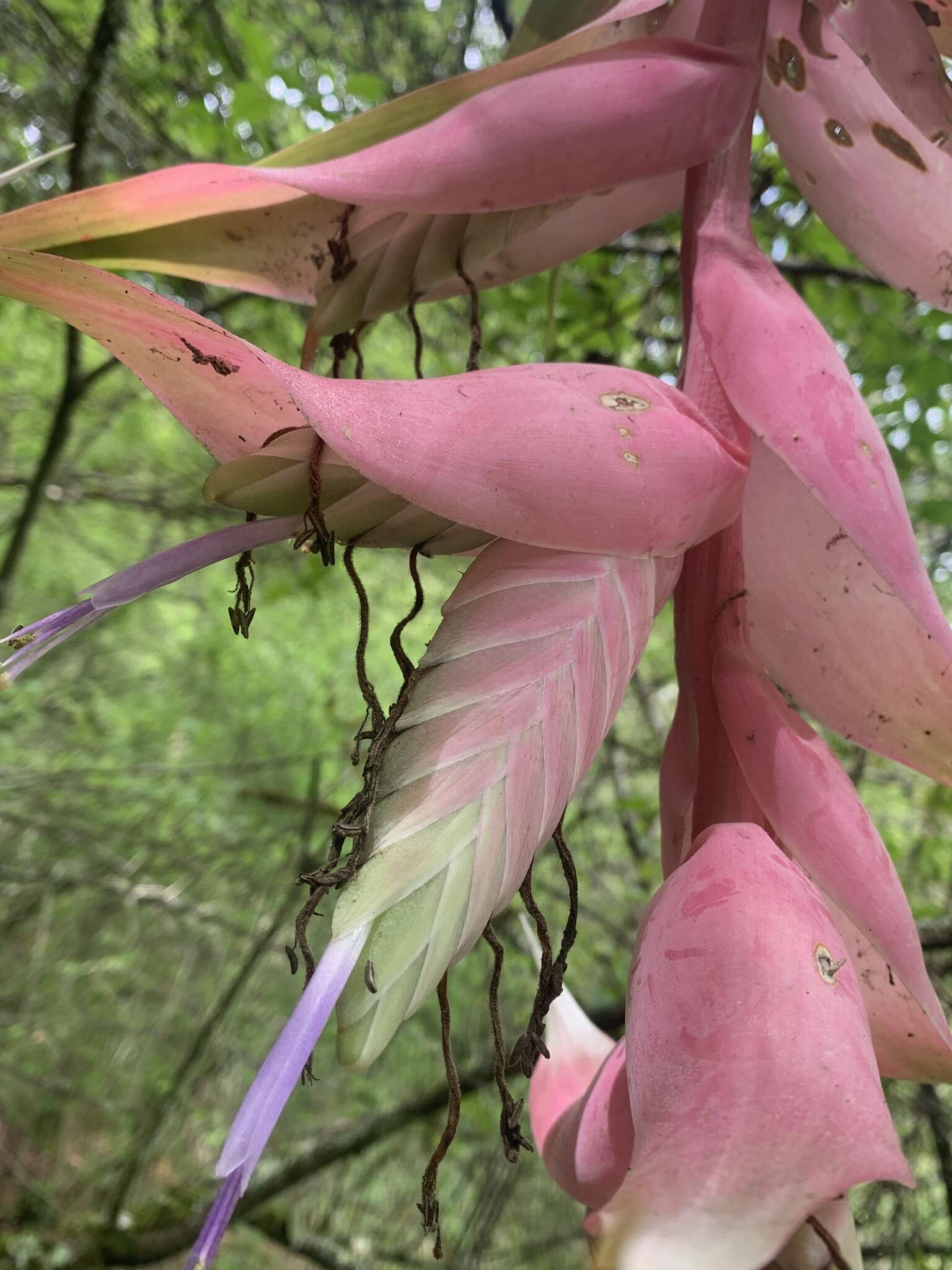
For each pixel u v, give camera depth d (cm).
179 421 22
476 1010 133
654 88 23
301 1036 15
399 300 27
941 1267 97
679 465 19
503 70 26
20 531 108
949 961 94
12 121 104
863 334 87
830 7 26
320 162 26
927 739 26
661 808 24
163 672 198
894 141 28
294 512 19
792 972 16
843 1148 15
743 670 22
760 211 81
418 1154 140
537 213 27
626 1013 18
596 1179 19
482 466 17
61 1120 148
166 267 29
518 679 17
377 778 17
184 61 97
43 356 160
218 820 144
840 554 26
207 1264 13
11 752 165
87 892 158
